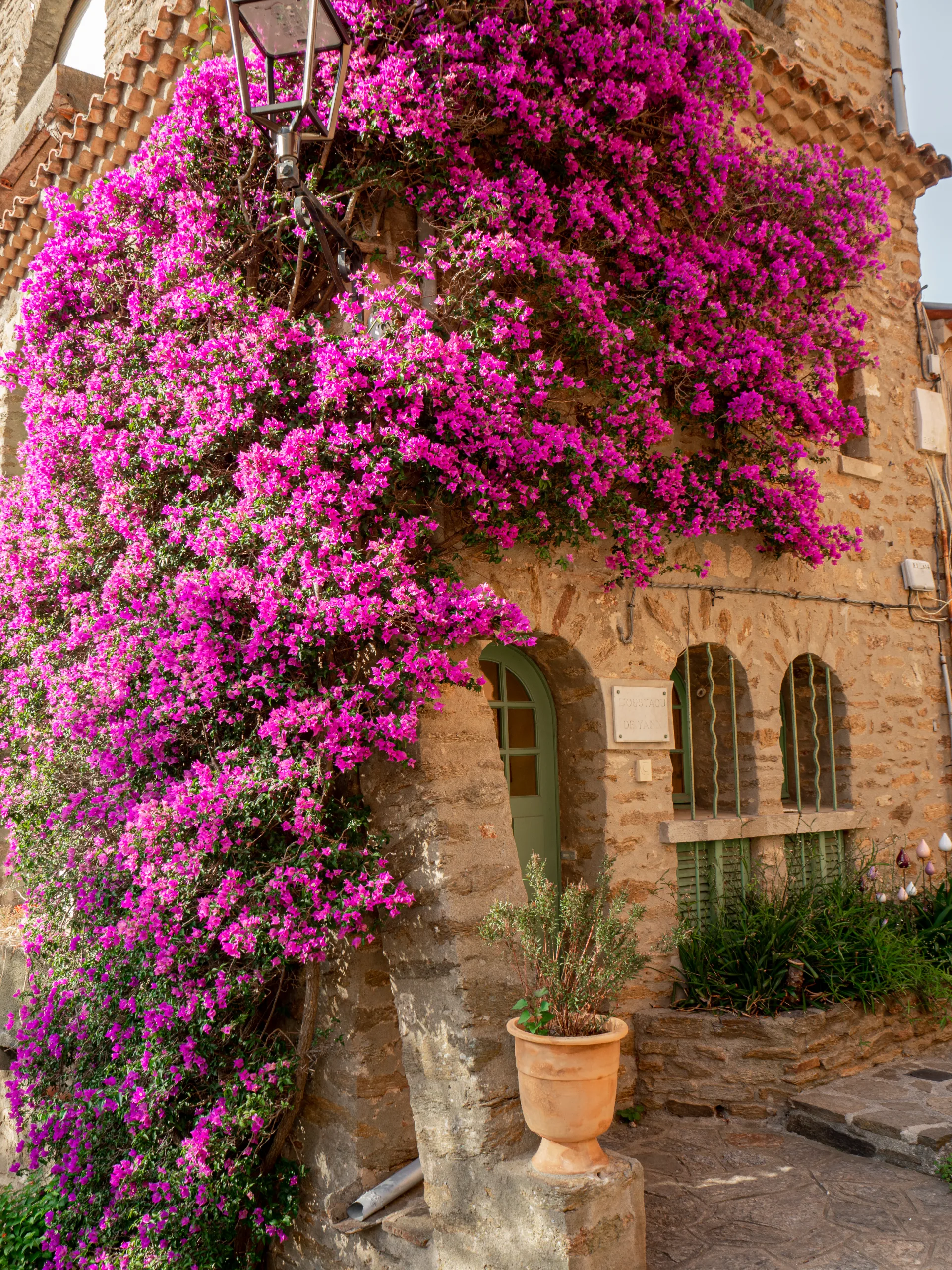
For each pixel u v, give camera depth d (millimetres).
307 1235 4195
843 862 6645
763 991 5113
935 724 7594
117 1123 4301
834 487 7004
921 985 5578
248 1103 3816
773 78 6562
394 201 4574
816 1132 4629
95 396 4543
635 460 5176
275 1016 4445
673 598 5730
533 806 5387
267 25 3889
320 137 4051
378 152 4391
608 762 5266
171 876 3594
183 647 3893
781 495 5828
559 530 4691
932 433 7824
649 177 5375
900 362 7785
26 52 8625
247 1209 4066
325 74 4293
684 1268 3486
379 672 3619
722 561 6043
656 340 5156
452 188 4457
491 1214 3371
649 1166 4387
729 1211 3918
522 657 5453
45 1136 4523
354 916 3570
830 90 7000
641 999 5219
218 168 4488
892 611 7348
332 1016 4168
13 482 5688
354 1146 3996
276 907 3666
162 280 4355
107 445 4469
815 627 6652
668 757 5605
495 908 3516
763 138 6043
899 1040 5508
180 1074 3873
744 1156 4465
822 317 6055
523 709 5434
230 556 3854
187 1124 4141
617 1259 3238
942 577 7793
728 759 6148
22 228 6895
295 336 3990
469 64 4375
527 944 3473
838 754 6844
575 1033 3312
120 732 4113
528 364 4227
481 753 4094
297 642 3670
